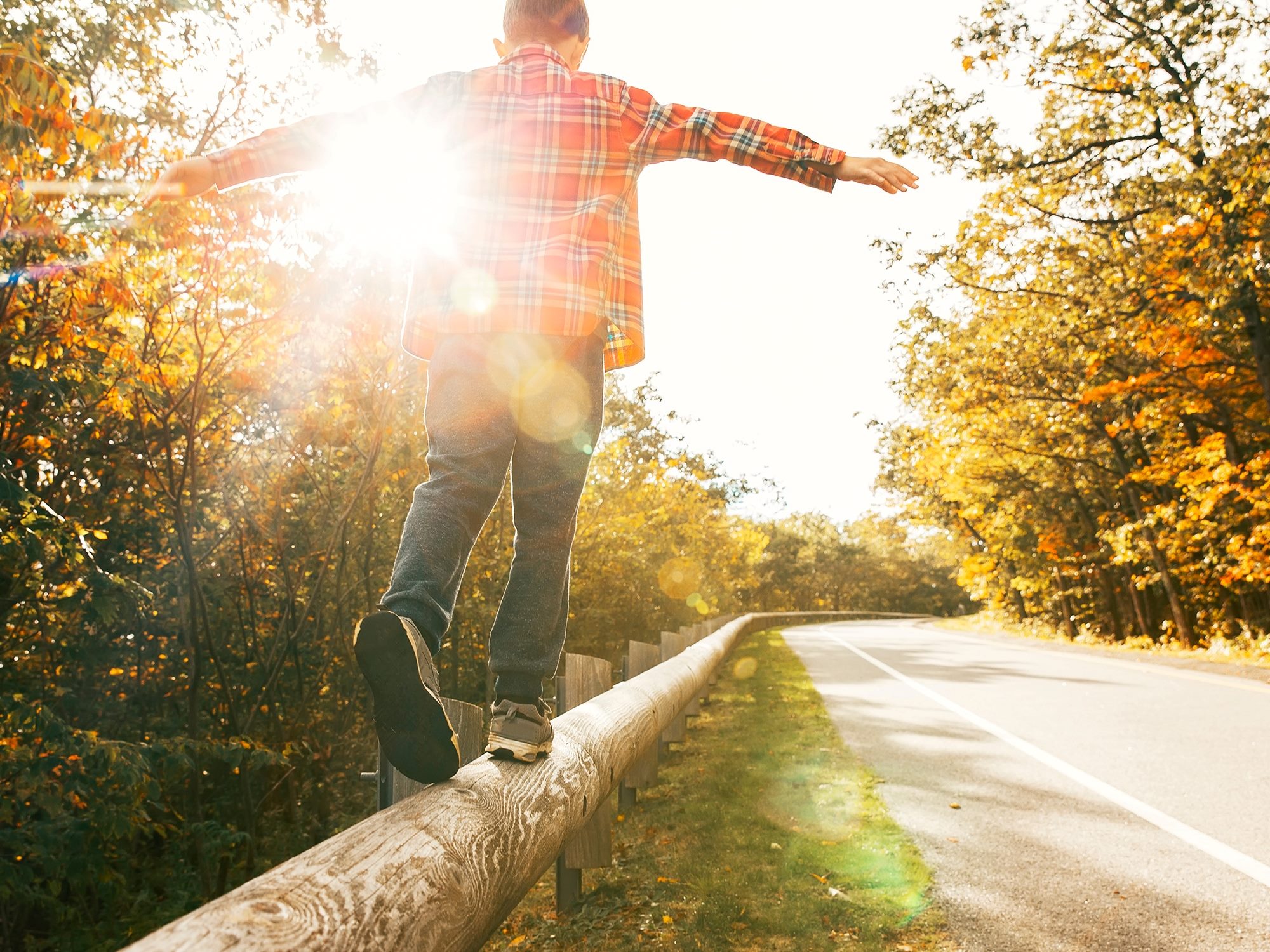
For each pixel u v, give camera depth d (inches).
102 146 204.7
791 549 3467.0
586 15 82.5
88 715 341.4
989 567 1555.1
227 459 339.0
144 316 259.9
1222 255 602.9
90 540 291.3
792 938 142.1
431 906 51.4
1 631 271.7
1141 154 661.9
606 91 75.2
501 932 165.8
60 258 215.2
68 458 282.7
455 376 70.1
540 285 69.1
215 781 365.1
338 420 326.3
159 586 332.8
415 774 66.1
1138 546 901.2
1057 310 724.0
